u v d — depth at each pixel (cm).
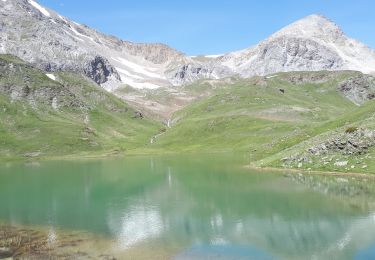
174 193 8519
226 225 5853
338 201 7056
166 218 6378
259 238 5172
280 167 11144
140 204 7506
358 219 5875
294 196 7631
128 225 5984
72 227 5897
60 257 4547
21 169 14600
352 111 14750
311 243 4906
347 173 9462
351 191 7825
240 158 15762
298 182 9025
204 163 14450
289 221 5925
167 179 10550
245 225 5819
